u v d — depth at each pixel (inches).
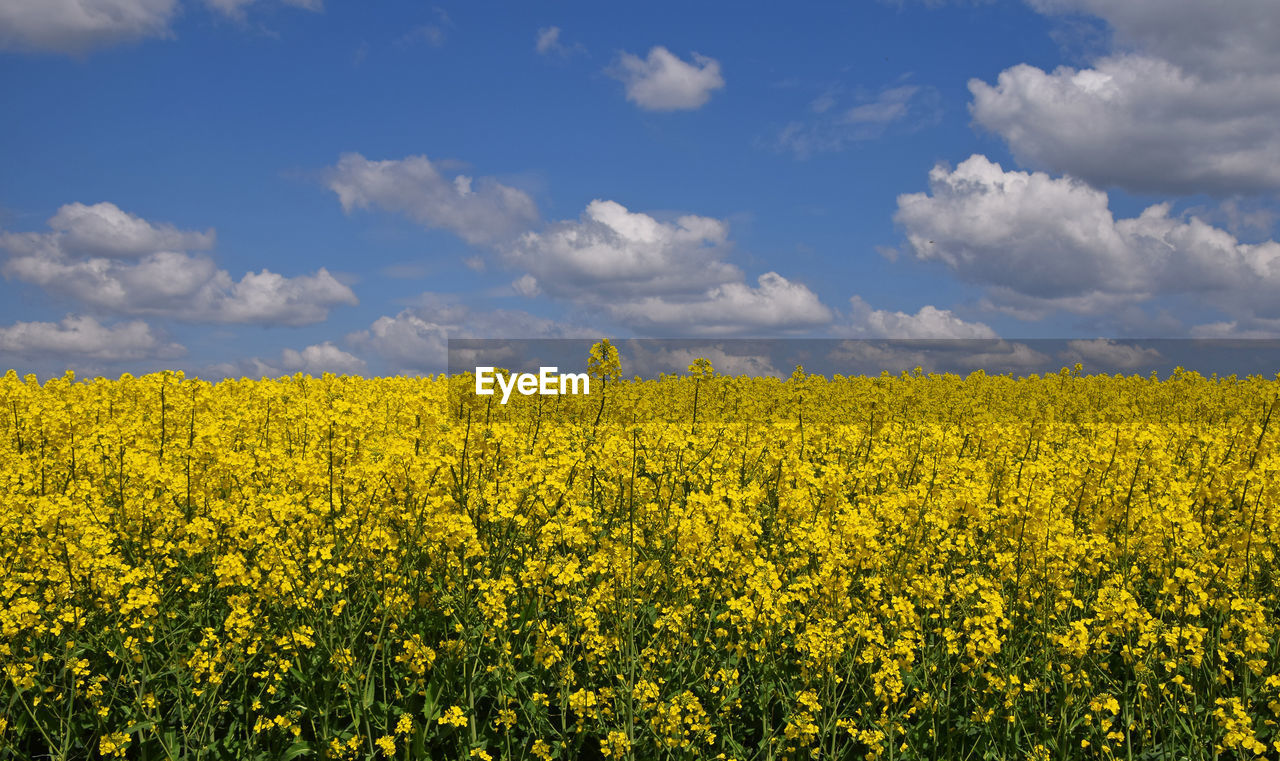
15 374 420.5
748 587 219.6
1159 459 310.7
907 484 340.8
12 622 189.9
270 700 204.1
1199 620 236.1
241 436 382.0
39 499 236.8
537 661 203.5
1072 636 196.1
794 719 189.5
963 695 207.9
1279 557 260.1
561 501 262.4
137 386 445.7
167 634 208.4
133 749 197.2
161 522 258.8
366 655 219.6
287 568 207.5
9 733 186.9
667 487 289.9
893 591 239.3
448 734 192.1
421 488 240.4
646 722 191.8
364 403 411.5
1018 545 239.8
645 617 229.1
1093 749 196.1
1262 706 204.7
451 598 219.9
